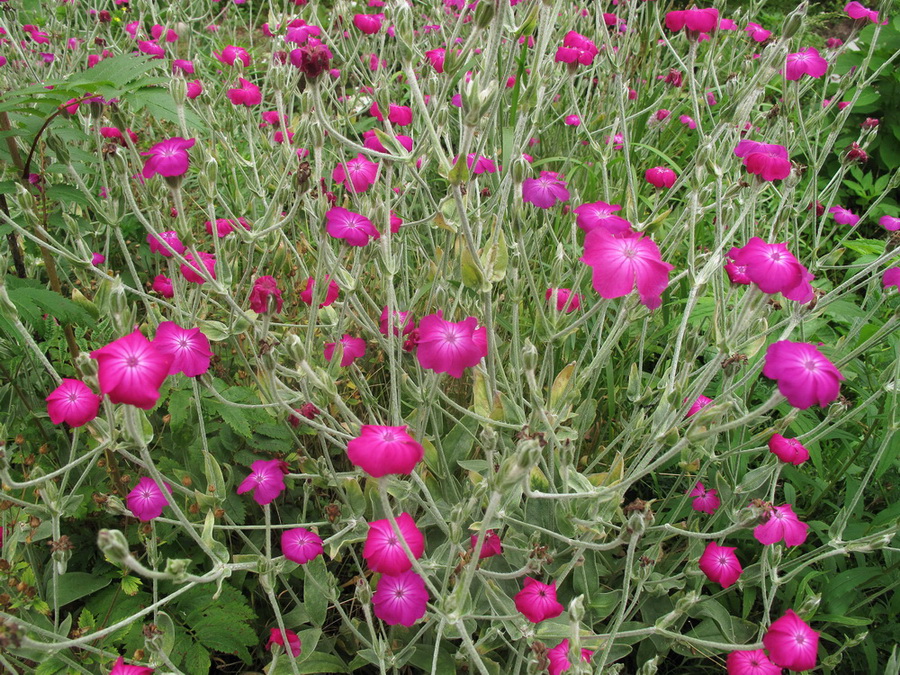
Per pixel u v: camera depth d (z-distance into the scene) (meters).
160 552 0.44
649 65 0.85
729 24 0.71
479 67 0.55
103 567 0.43
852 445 0.52
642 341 0.47
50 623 0.40
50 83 0.38
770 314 0.54
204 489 0.46
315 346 0.47
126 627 0.40
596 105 0.75
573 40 0.56
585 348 0.46
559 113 0.78
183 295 0.48
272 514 0.50
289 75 0.62
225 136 0.59
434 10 0.66
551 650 0.36
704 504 0.46
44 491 0.38
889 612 0.45
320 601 0.42
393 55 0.80
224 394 0.46
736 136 0.46
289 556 0.38
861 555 0.46
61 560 0.37
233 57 0.62
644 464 0.40
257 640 0.41
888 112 0.94
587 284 0.55
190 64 0.58
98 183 0.63
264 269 0.61
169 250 0.39
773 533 0.39
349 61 0.62
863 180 0.85
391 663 0.39
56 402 0.34
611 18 0.73
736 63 0.86
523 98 0.43
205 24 1.05
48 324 0.50
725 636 0.44
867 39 0.95
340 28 0.65
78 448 0.48
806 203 0.59
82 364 0.32
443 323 0.38
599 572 0.46
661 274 0.34
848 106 0.57
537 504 0.45
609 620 0.45
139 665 0.35
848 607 0.46
